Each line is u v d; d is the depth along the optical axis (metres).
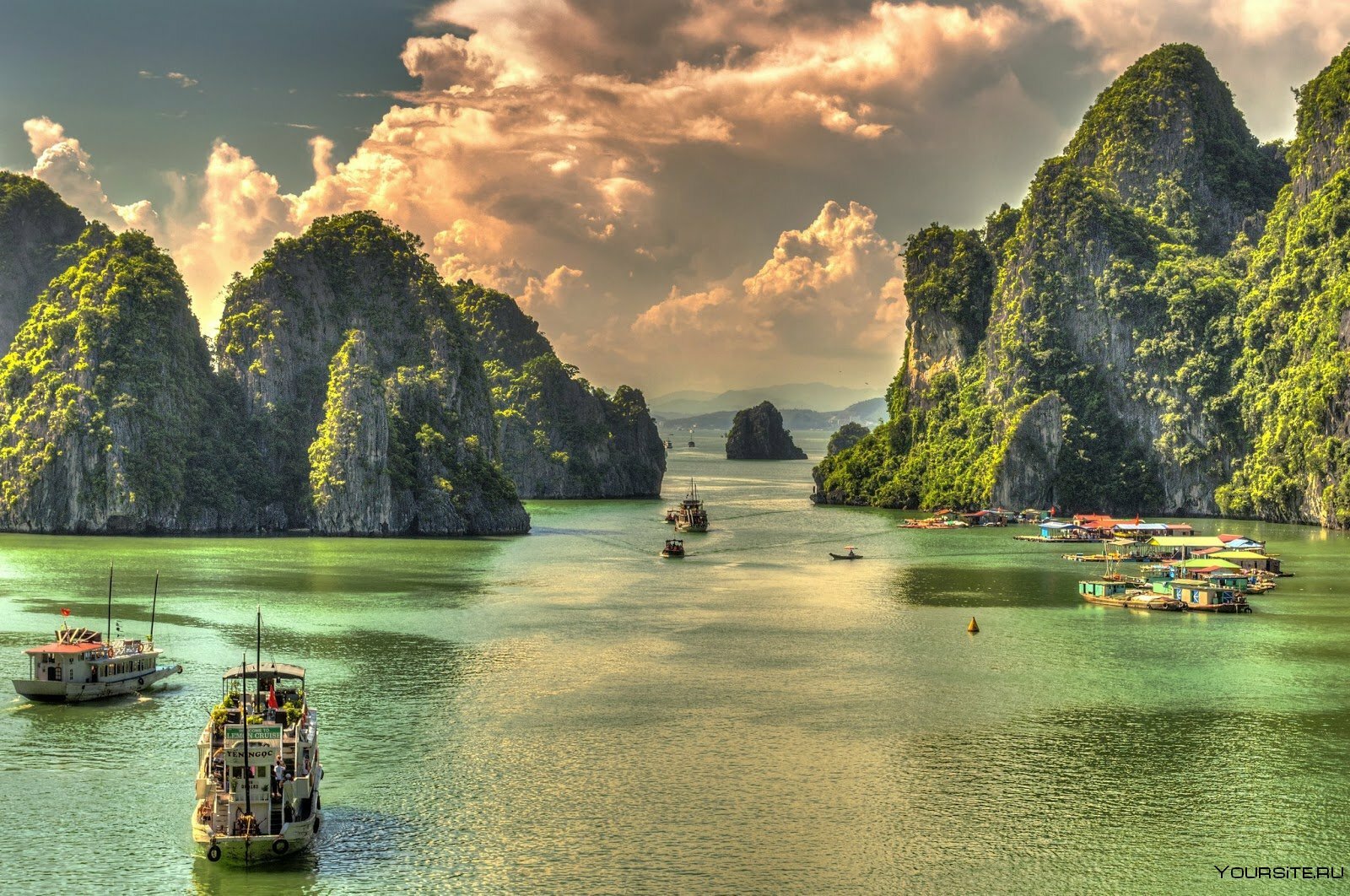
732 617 150.00
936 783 85.94
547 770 87.94
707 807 81.06
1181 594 159.25
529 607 156.00
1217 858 73.69
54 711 101.88
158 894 68.00
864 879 70.50
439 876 70.50
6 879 69.62
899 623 146.25
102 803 80.81
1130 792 84.25
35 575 180.75
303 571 191.12
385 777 86.31
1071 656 127.19
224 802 72.56
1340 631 141.88
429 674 116.31
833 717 102.19
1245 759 91.38
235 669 83.62
